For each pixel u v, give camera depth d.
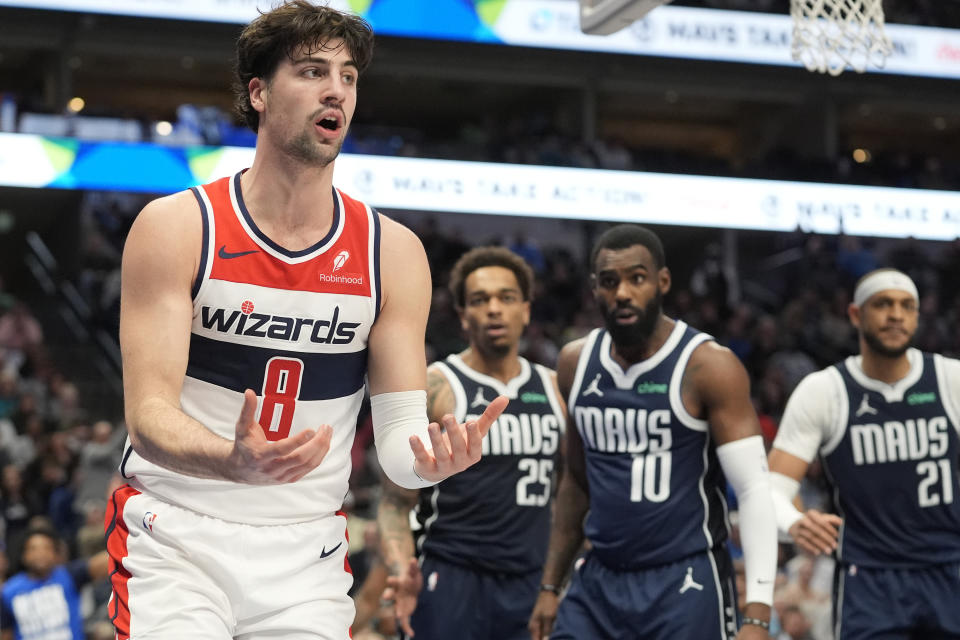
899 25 44.50
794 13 10.33
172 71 47.81
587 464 8.85
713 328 40.19
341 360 5.65
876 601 9.84
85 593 17.47
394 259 5.78
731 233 47.81
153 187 34.75
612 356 8.73
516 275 10.34
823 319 40.03
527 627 9.94
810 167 40.66
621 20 10.53
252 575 5.48
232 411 5.50
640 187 38.81
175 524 5.48
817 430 10.11
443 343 36.72
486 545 9.84
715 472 8.62
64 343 37.78
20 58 46.28
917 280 41.94
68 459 25.31
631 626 8.42
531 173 37.75
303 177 5.43
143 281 5.30
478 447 5.07
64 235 44.78
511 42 42.22
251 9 39.34
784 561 18.50
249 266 5.45
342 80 5.38
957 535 9.91
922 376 10.06
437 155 37.00
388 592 9.38
